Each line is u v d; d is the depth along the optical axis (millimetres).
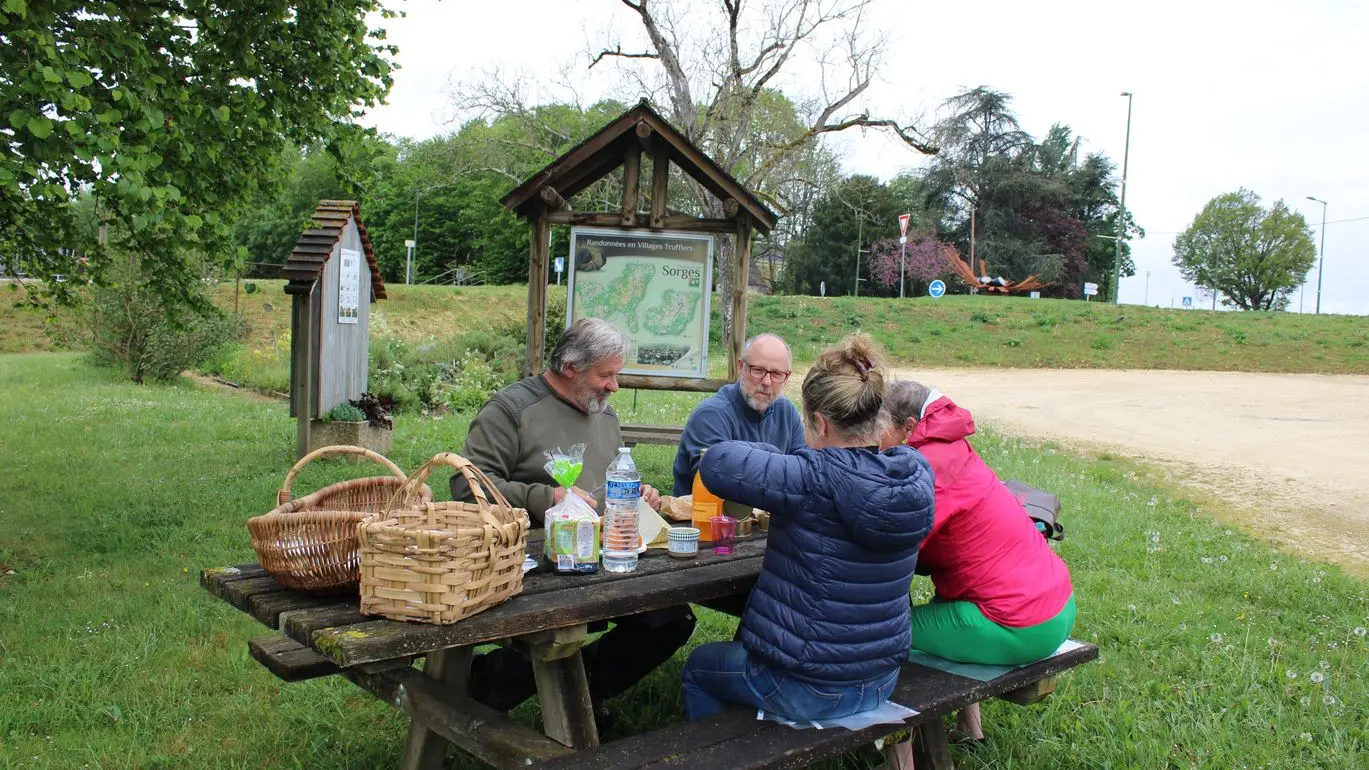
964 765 3381
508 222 63125
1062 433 13922
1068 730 3623
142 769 3176
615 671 3514
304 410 8625
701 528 3287
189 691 3740
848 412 2594
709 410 4035
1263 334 31812
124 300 15680
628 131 6652
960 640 3150
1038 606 3109
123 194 5035
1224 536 7305
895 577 2658
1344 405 18125
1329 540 7609
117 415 11500
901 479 2553
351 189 7961
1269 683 4133
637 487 2887
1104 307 38938
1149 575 5945
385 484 2789
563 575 2766
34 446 9195
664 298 6879
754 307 36156
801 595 2611
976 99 71000
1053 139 77938
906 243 66500
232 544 5906
